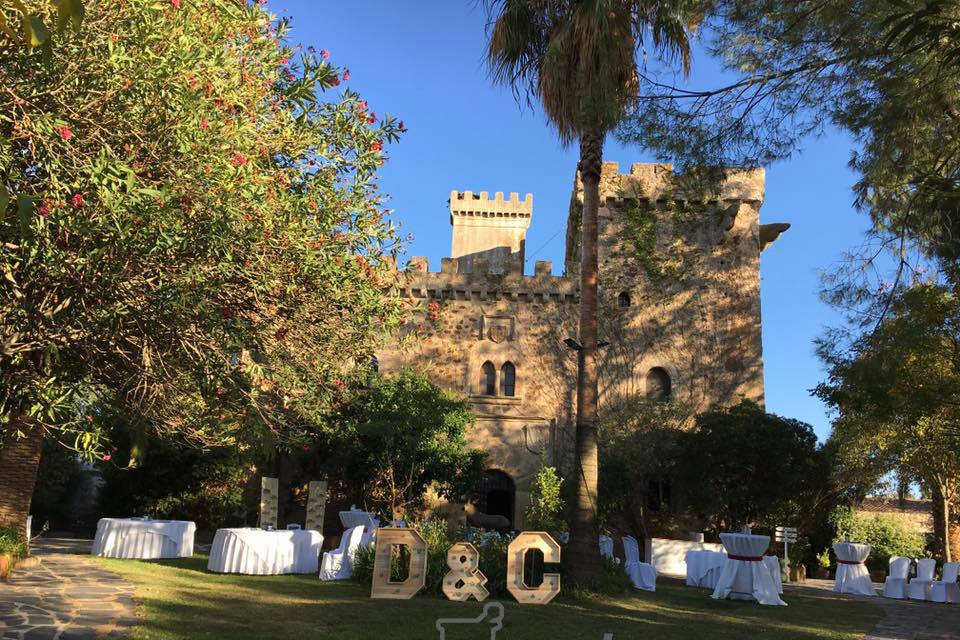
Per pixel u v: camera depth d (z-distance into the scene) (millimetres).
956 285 9141
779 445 20438
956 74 6887
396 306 7812
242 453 21219
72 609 7250
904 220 7953
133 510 22016
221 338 5902
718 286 27750
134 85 5270
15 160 4965
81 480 26859
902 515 33469
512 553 9758
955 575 14008
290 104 7074
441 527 12320
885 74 7387
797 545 21094
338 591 10258
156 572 11094
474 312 26828
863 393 9156
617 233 28125
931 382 9477
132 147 5348
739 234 28172
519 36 13648
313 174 7051
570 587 11227
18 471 11422
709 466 21172
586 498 11977
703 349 27156
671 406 23297
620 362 26891
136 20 5379
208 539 22125
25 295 4832
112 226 4777
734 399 26672
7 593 8086
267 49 7039
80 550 14711
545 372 26516
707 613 9922
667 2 8617
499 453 25656
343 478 21906
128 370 5719
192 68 5684
